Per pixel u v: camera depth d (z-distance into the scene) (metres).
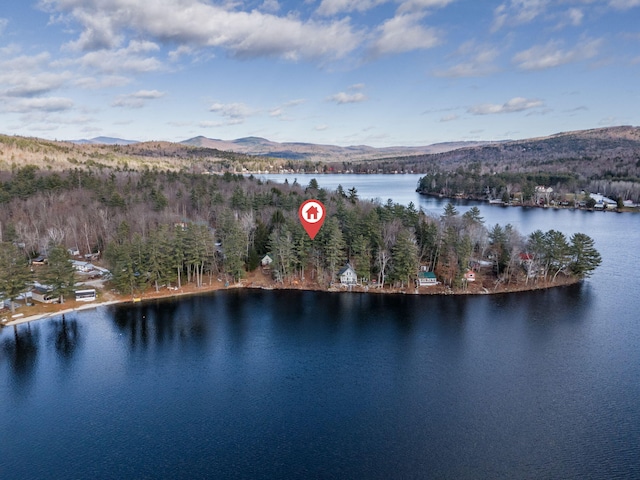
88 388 63.91
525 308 95.56
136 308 94.81
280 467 47.91
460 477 46.34
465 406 59.53
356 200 172.62
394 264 107.44
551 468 47.56
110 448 51.00
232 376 67.75
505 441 52.09
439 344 78.69
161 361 72.25
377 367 70.50
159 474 46.81
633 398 61.16
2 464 48.28
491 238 126.88
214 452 50.38
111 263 103.81
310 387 64.56
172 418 56.91
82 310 92.94
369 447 51.19
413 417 57.06
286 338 81.38
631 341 79.31
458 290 105.56
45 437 52.94
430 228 116.31
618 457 49.25
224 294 104.12
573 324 86.94
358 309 95.25
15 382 65.25
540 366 70.50
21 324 85.62
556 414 57.53
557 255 108.75
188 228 112.06
